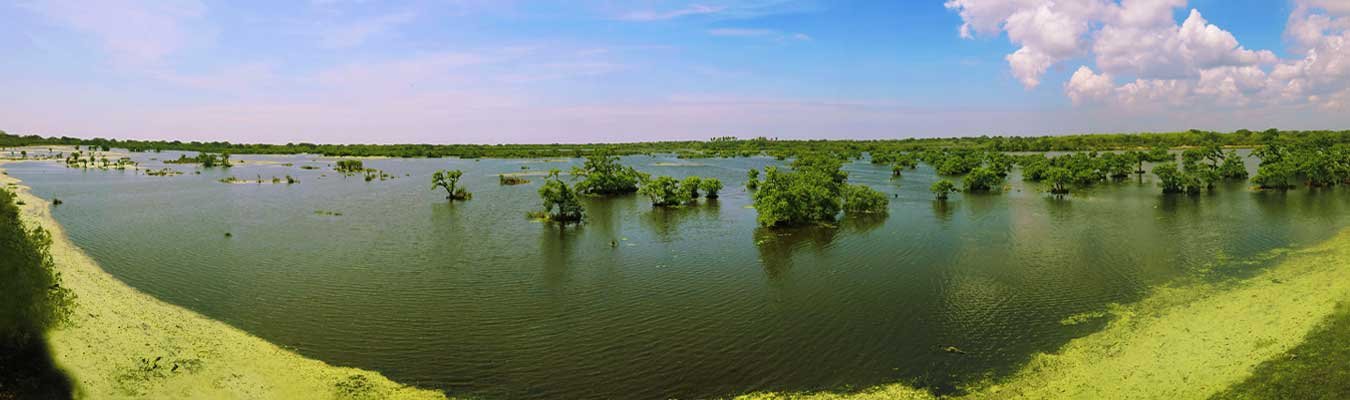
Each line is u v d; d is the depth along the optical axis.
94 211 78.12
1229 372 26.20
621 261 51.16
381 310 38.00
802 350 31.47
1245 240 54.94
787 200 67.12
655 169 165.25
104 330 31.09
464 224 70.25
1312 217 66.62
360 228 67.31
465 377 28.44
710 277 45.81
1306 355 26.89
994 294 40.41
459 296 41.09
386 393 26.72
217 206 84.44
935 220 70.06
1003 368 28.75
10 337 25.81
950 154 193.62
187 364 28.12
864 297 40.31
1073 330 33.28
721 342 32.66
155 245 56.62
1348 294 35.19
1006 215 73.25
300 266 49.09
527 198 95.75
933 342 32.16
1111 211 75.31
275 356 30.27
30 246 27.88
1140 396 25.02
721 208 82.94
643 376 28.56
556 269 48.44
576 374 28.80
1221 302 36.56
